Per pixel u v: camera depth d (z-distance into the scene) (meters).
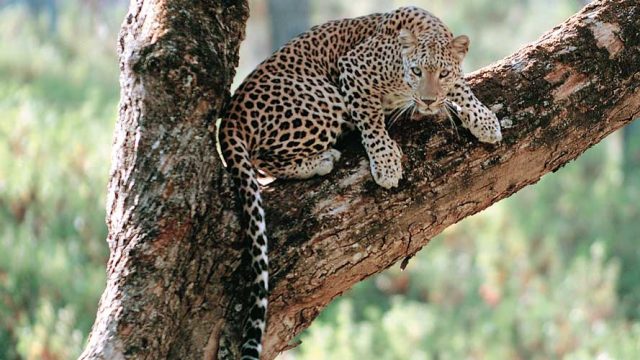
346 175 8.45
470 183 8.60
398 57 9.34
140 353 7.45
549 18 41.84
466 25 45.16
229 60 7.93
